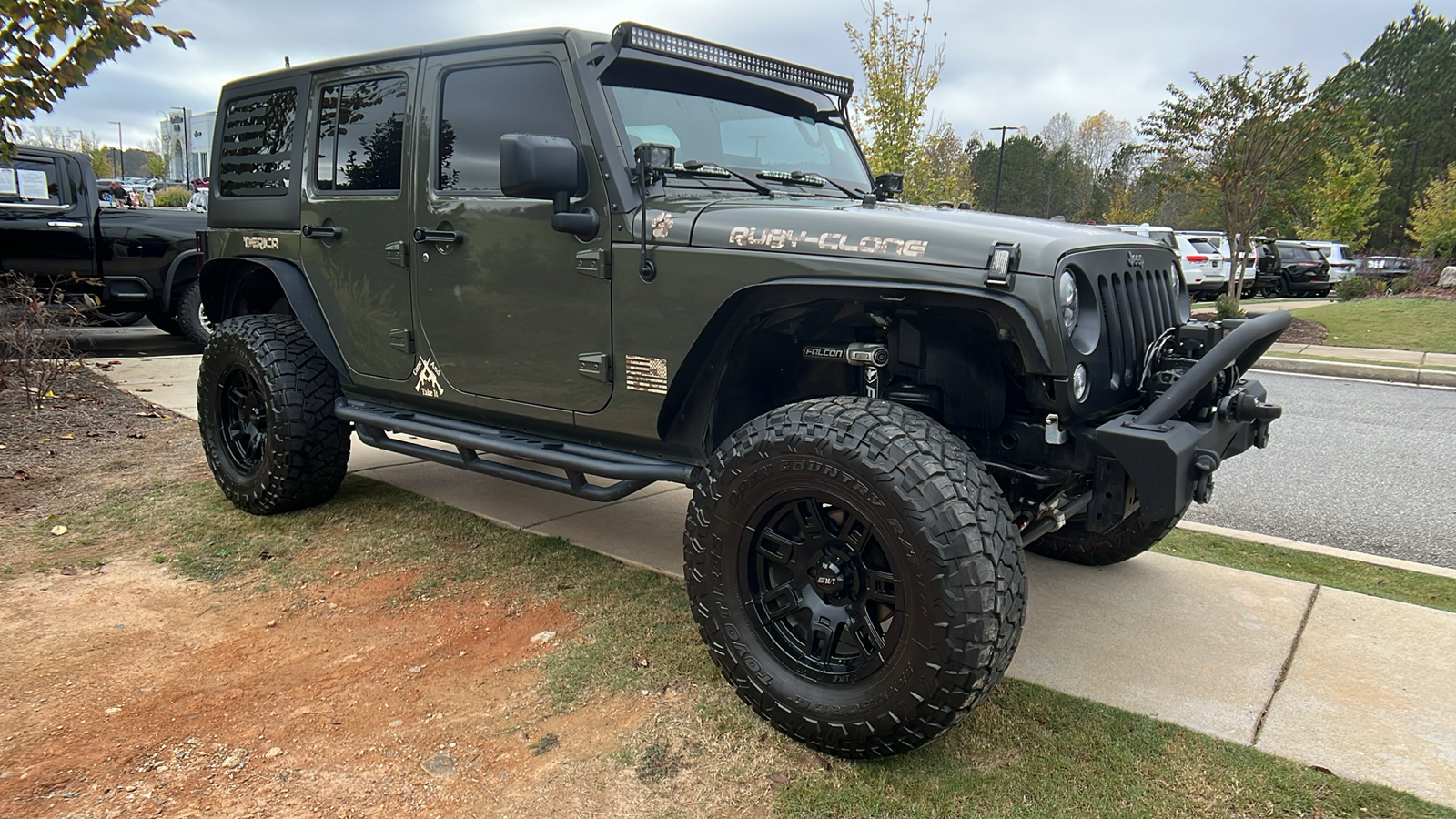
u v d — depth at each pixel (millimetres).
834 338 2756
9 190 8094
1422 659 2873
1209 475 2355
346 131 3762
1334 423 7152
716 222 2611
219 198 4559
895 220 2398
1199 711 2557
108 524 4062
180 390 7141
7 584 3381
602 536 4000
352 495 4520
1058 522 2598
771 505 2389
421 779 2246
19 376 6875
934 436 2236
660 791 2203
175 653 2881
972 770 2275
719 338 2697
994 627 2088
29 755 2312
